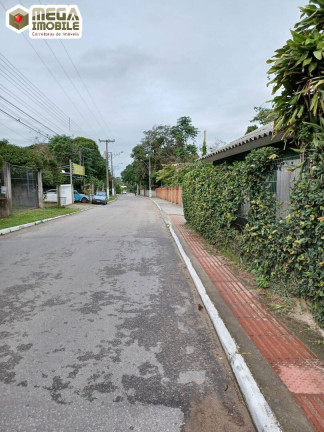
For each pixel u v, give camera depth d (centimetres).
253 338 315
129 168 8819
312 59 327
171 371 268
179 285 505
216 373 266
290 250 366
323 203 299
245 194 531
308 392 231
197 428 204
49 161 2302
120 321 366
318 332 326
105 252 750
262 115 2211
